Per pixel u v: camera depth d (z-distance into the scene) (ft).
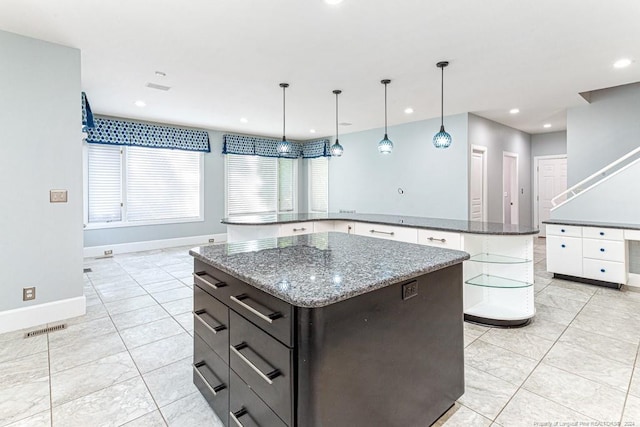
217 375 5.52
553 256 14.02
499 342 8.35
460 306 5.93
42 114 9.21
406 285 4.81
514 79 12.51
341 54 10.28
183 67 11.35
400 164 21.09
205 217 23.12
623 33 8.93
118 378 6.84
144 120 19.81
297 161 28.09
